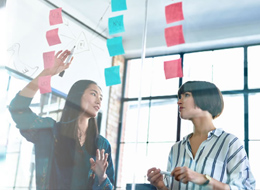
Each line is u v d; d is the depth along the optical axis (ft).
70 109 4.59
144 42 4.48
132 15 4.68
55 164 4.39
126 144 4.13
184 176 3.76
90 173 4.18
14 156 4.61
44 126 4.64
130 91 4.34
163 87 4.20
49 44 5.00
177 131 3.98
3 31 5.23
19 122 4.76
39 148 4.55
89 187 4.14
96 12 4.88
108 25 4.76
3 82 4.98
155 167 3.92
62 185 4.28
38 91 4.85
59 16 5.06
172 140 3.96
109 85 4.49
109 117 4.34
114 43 4.64
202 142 3.85
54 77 4.82
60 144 4.45
